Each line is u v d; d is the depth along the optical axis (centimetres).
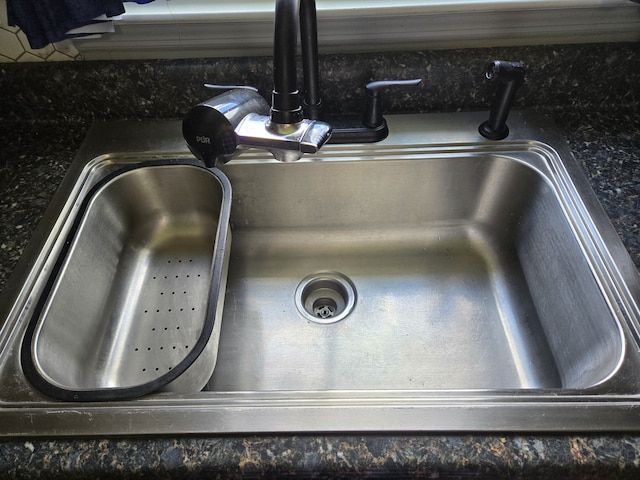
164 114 90
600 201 74
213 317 64
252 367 77
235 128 55
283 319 84
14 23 72
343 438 50
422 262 91
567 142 83
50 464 49
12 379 56
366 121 84
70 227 73
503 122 83
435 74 85
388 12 81
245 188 87
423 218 93
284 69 52
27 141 87
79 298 72
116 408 53
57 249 70
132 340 78
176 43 84
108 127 89
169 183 85
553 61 84
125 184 82
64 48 83
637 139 84
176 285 85
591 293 66
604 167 79
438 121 88
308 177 86
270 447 50
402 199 90
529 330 80
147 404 54
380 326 82
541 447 49
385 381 75
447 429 51
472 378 75
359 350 79
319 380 75
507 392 55
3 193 78
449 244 93
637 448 49
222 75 84
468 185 87
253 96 61
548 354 76
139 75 84
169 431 51
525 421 51
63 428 52
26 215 74
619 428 50
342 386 75
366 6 80
